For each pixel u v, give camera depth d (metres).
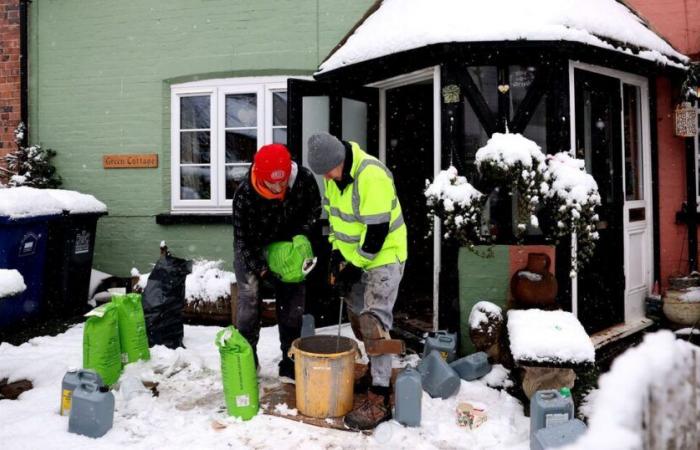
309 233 4.09
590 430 1.47
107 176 7.12
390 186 3.41
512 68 4.79
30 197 5.66
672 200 5.96
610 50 4.67
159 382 4.13
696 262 5.90
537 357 3.58
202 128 6.96
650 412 1.45
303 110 5.77
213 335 5.46
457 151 4.76
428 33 4.60
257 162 3.62
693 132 5.64
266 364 4.57
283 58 6.54
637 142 5.93
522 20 4.48
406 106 6.37
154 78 6.95
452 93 4.73
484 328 4.39
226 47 6.68
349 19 6.36
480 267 4.71
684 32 5.86
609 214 5.45
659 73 5.47
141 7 6.96
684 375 1.48
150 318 4.80
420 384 3.42
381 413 3.45
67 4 7.20
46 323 6.02
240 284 4.03
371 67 5.09
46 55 7.28
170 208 7.00
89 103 7.16
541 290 4.41
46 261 5.99
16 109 7.39
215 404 3.79
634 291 5.71
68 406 3.54
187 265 5.04
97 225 7.14
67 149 7.24
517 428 3.43
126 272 7.06
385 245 3.56
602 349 4.95
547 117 4.73
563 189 4.24
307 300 5.45
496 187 4.75
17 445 3.15
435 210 4.44
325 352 3.88
